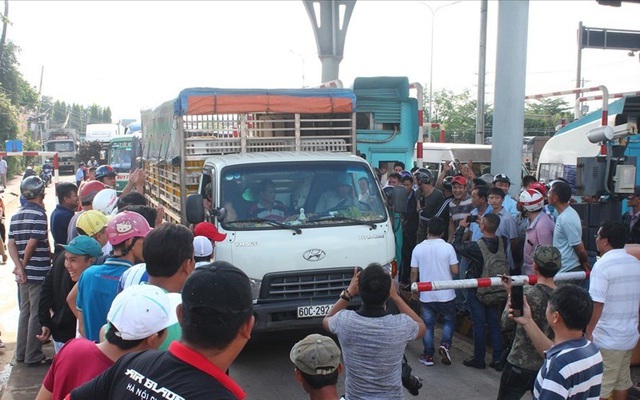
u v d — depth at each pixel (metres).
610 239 4.76
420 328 3.97
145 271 3.84
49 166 38.59
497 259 6.47
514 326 4.71
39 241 6.58
